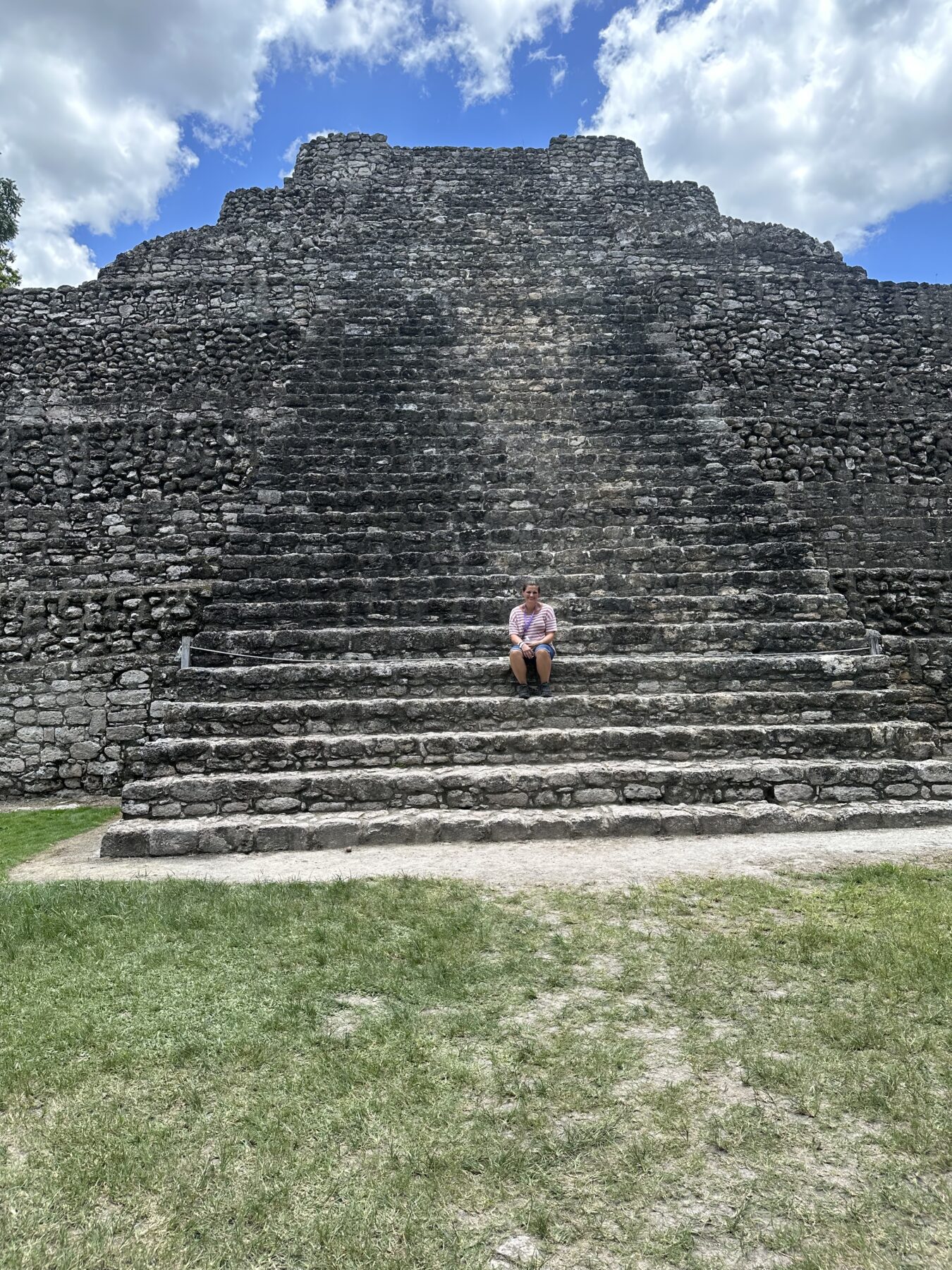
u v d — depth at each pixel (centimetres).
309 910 470
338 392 1352
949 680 1024
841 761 734
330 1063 321
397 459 1196
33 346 1534
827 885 507
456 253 1739
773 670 834
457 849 614
